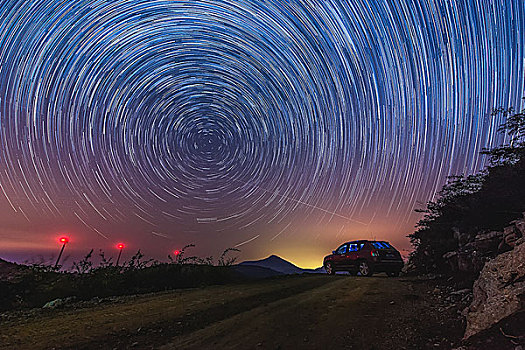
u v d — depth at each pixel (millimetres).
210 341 4422
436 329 4367
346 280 10492
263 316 5703
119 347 4246
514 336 3361
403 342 4012
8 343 4453
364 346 3965
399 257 12719
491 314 3807
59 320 5785
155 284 10727
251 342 4324
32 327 5324
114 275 10219
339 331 4609
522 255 4277
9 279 8453
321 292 8023
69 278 9469
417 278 9727
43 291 8516
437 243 12000
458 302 5691
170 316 5891
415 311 5504
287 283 10453
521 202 9016
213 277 11844
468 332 3828
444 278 8633
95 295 9016
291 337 4457
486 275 4688
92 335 4785
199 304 6988
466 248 9047
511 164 10414
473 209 10516
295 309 6148
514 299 3689
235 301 7207
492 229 9094
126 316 5973
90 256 10719
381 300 6551
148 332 4902
